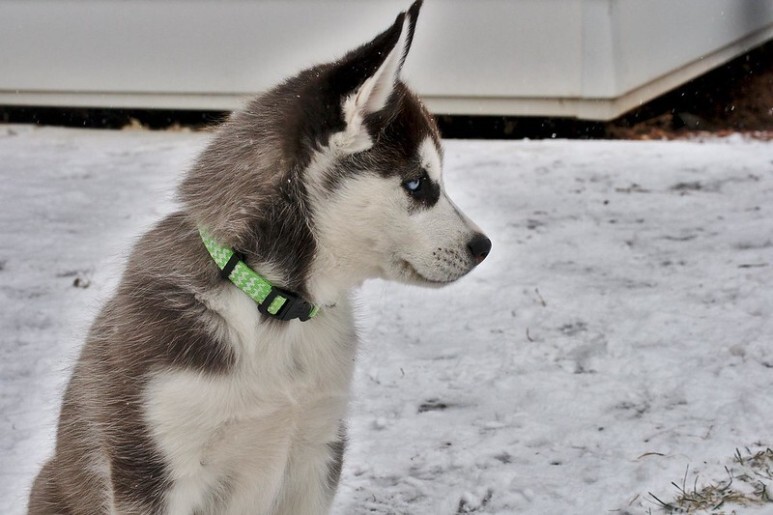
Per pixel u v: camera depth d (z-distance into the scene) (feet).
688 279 6.98
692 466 5.38
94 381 4.94
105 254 7.42
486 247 5.03
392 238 4.96
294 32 10.84
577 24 10.52
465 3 10.58
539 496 5.34
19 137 11.01
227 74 11.03
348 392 5.05
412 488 5.47
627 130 11.25
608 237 7.70
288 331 4.91
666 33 10.62
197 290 4.84
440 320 6.73
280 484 5.04
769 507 5.13
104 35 11.18
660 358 6.18
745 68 11.34
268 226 4.87
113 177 9.39
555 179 9.25
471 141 10.80
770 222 7.81
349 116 4.87
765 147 10.24
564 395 5.97
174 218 5.02
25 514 5.39
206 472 4.89
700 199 8.50
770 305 6.59
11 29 11.31
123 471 4.81
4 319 6.73
